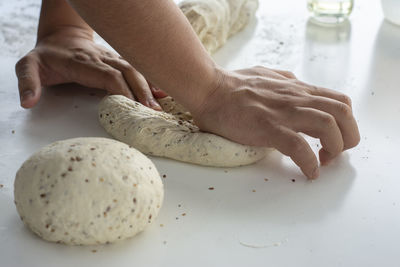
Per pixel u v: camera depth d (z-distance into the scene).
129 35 0.88
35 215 0.79
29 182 0.79
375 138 1.11
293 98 1.01
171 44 0.91
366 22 1.70
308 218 0.89
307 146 0.96
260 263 0.79
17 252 0.79
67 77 1.25
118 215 0.78
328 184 0.97
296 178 0.99
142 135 1.02
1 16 1.63
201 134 1.02
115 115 1.08
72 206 0.77
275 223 0.87
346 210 0.91
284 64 1.42
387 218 0.89
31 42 1.47
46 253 0.79
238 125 0.98
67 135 1.09
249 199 0.93
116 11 0.85
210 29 1.43
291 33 1.61
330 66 1.41
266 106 1.00
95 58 1.25
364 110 1.21
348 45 1.54
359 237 0.85
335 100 1.01
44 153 0.83
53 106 1.19
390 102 1.24
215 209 0.90
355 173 1.00
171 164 1.01
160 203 0.84
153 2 0.86
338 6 1.65
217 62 1.41
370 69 1.40
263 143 0.98
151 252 0.80
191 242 0.83
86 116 1.16
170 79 0.95
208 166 1.01
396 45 1.55
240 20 1.59
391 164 1.03
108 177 0.79
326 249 0.82
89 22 0.88
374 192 0.95
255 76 1.07
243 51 1.48
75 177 0.78
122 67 1.23
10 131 1.09
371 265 0.79
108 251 0.80
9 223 0.85
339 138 0.99
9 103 1.19
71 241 0.80
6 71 1.32
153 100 1.17
